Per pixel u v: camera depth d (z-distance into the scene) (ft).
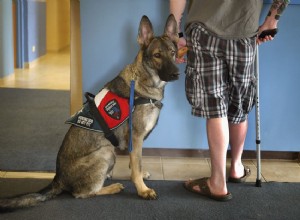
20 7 22.18
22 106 14.23
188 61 7.38
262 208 7.33
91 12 9.04
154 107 7.60
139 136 7.61
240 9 6.67
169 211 7.16
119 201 7.52
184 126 9.77
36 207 7.18
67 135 7.73
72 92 9.78
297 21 8.88
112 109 7.50
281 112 9.55
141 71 7.50
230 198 7.63
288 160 10.08
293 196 7.84
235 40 6.80
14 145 10.40
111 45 9.25
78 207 7.22
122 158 9.99
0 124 12.12
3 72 18.97
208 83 7.09
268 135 9.72
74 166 7.38
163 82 7.66
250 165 9.68
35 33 24.90
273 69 9.24
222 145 7.39
